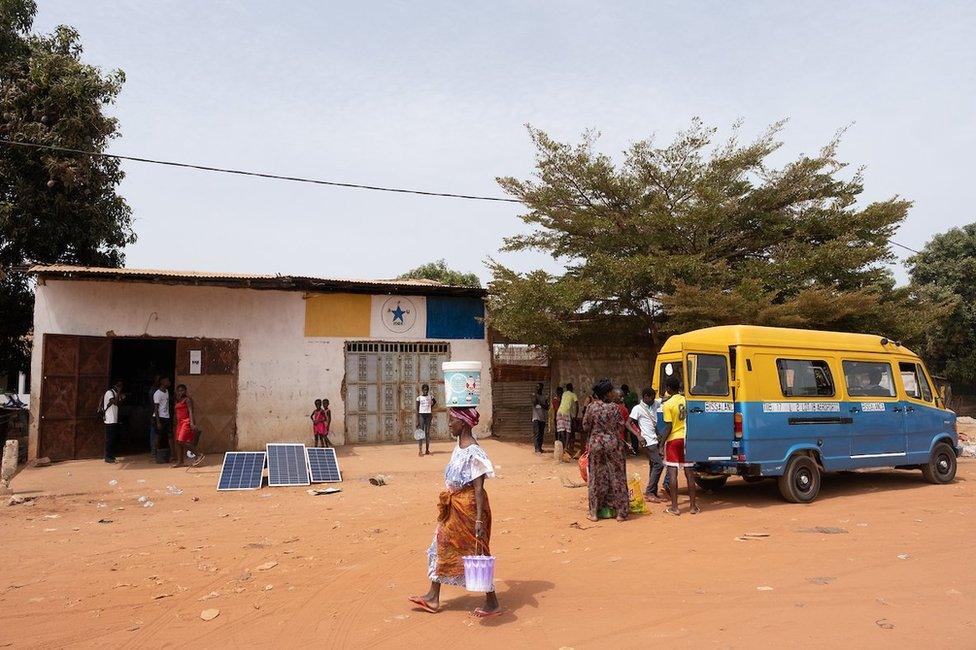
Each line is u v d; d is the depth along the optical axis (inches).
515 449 726.5
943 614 210.8
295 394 706.2
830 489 474.0
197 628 220.5
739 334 416.8
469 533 225.6
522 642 201.3
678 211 740.0
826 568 266.5
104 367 647.8
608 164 759.7
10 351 877.8
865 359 469.4
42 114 793.6
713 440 403.5
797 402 426.3
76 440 632.4
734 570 267.4
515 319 698.8
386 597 248.8
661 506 414.6
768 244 765.3
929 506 398.9
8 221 780.6
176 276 618.5
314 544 334.0
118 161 872.9
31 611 237.9
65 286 636.7
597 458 379.9
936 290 1400.1
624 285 700.7
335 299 729.0
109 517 411.2
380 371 746.8
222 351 682.8
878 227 741.9
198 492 500.7
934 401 504.1
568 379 805.9
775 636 197.6
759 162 757.9
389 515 409.1
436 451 700.7
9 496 478.0
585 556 299.7
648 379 823.7
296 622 224.2
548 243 797.9
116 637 213.8
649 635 202.7
